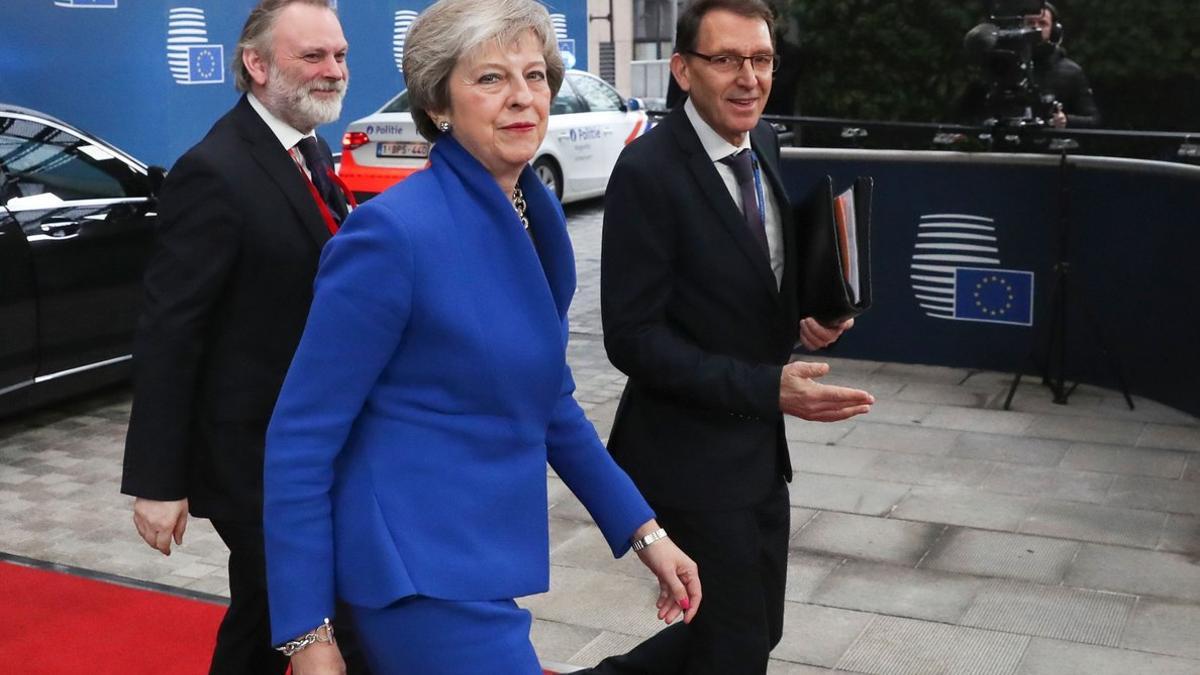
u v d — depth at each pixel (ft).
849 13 27.02
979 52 22.86
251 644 9.53
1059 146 22.06
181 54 33.99
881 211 23.80
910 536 15.93
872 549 15.53
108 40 32.68
